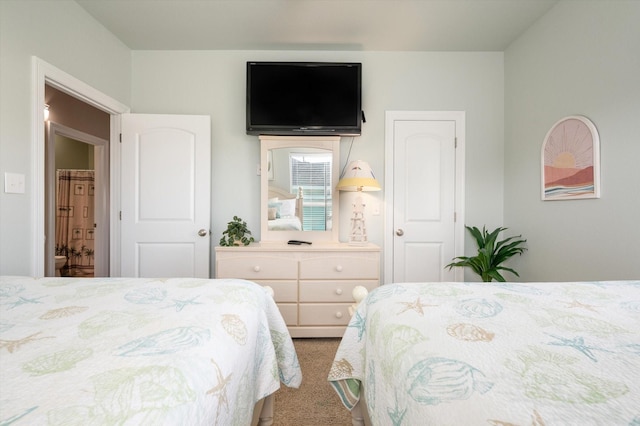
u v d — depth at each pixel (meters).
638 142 1.64
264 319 1.11
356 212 2.62
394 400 0.60
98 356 0.57
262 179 2.76
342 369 1.10
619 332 0.66
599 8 1.85
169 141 2.68
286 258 2.39
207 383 0.58
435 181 2.85
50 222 3.03
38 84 1.83
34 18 1.82
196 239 2.69
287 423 1.45
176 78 2.81
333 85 2.66
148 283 1.10
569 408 0.41
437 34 2.57
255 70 2.64
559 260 2.17
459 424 0.42
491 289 1.01
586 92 1.94
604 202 1.82
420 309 0.82
